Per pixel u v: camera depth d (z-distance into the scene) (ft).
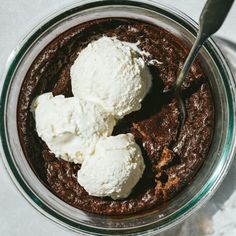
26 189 1.26
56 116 1.19
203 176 1.29
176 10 1.26
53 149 1.23
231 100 1.25
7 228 1.33
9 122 1.30
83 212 1.29
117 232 1.24
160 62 1.30
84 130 1.18
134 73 1.19
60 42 1.32
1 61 1.34
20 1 1.35
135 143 1.23
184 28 1.26
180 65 1.30
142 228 1.24
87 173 1.19
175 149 1.29
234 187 1.35
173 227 1.35
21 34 1.35
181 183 1.28
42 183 1.30
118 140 1.19
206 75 1.30
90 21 1.32
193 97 1.30
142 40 1.32
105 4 1.27
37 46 1.31
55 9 1.35
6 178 1.34
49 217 1.25
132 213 1.28
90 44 1.23
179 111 1.29
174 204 1.28
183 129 1.30
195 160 1.28
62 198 1.29
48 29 1.29
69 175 1.30
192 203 1.25
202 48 1.26
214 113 1.30
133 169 1.19
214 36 1.35
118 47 1.21
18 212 1.33
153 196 1.28
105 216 1.29
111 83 1.18
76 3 1.27
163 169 1.28
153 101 1.29
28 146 1.30
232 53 1.36
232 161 1.34
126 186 1.21
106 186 1.19
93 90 1.20
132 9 1.28
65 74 1.31
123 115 1.23
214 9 1.01
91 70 1.19
